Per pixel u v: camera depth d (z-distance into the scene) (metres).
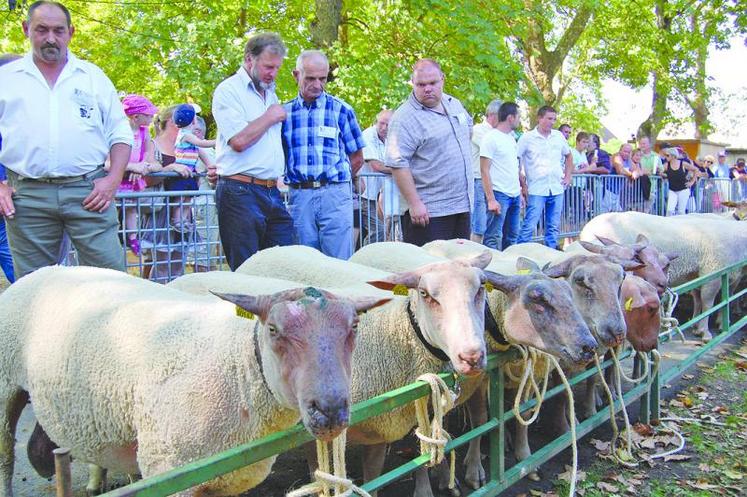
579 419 5.46
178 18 14.14
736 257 8.23
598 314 4.24
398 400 3.15
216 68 13.13
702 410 5.83
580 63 26.14
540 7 15.50
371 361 3.97
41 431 3.91
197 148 8.02
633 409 5.84
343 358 2.59
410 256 5.34
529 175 9.41
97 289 3.68
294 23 16.17
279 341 2.63
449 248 5.89
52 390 3.47
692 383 6.48
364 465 4.23
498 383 3.93
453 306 3.40
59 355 3.44
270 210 5.79
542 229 10.27
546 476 4.63
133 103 6.89
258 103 5.70
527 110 20.14
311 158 6.15
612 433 5.32
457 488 4.43
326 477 2.77
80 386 3.36
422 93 6.24
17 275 4.75
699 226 8.43
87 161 4.69
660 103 23.97
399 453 4.90
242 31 15.52
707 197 17.67
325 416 2.45
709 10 24.36
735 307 9.14
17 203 4.60
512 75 13.67
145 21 14.45
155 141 7.64
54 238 4.76
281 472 4.55
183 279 4.45
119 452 3.46
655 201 14.76
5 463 3.83
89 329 3.41
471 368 3.26
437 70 6.23
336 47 12.26
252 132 5.50
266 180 5.74
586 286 4.31
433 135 6.30
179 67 13.11
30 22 4.44
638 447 5.08
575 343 3.71
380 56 12.71
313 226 6.29
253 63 5.61
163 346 3.17
